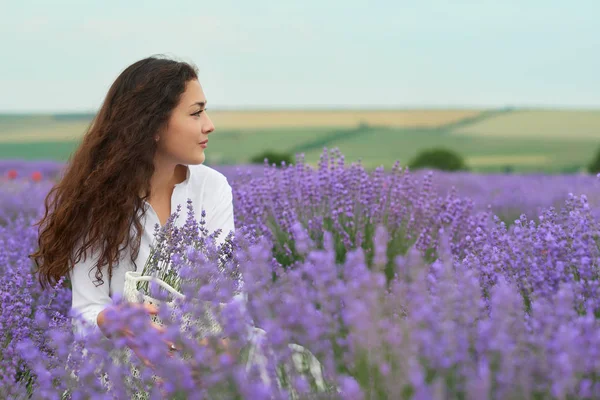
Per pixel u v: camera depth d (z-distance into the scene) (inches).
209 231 140.7
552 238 104.3
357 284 80.5
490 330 77.0
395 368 78.5
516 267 107.8
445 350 73.2
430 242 170.7
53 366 107.7
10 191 368.5
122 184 127.8
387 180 198.4
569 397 74.5
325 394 79.5
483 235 130.9
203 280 101.5
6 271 146.3
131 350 104.3
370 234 181.2
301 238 86.8
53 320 123.9
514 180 469.4
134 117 128.8
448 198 185.6
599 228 108.5
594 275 103.7
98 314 120.9
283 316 81.1
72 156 134.4
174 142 131.6
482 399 67.5
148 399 95.0
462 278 89.0
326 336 85.9
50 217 133.1
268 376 80.0
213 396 78.5
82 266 129.2
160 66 131.8
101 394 89.2
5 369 110.8
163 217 138.5
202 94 133.8
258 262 94.6
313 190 186.7
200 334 93.4
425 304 79.4
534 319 84.4
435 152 796.6
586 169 863.1
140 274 119.9
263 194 185.9
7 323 121.2
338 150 197.3
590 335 76.1
